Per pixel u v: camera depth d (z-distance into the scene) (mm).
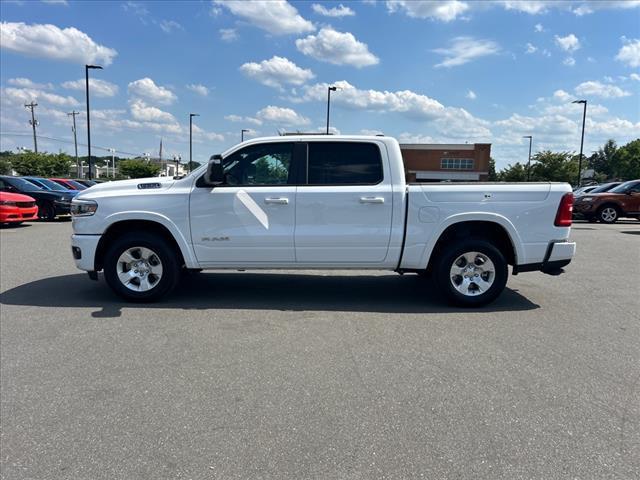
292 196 5508
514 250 5582
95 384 3539
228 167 5652
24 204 14406
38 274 7438
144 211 5574
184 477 2494
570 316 5387
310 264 5656
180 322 5020
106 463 2609
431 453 2707
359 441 2820
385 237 5520
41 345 4324
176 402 3275
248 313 5363
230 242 5594
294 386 3527
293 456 2672
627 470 2568
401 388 3508
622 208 18656
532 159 53531
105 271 5711
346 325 4965
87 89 27172
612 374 3797
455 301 5641
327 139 5609
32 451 2713
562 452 2727
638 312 5570
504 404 3279
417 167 55969
